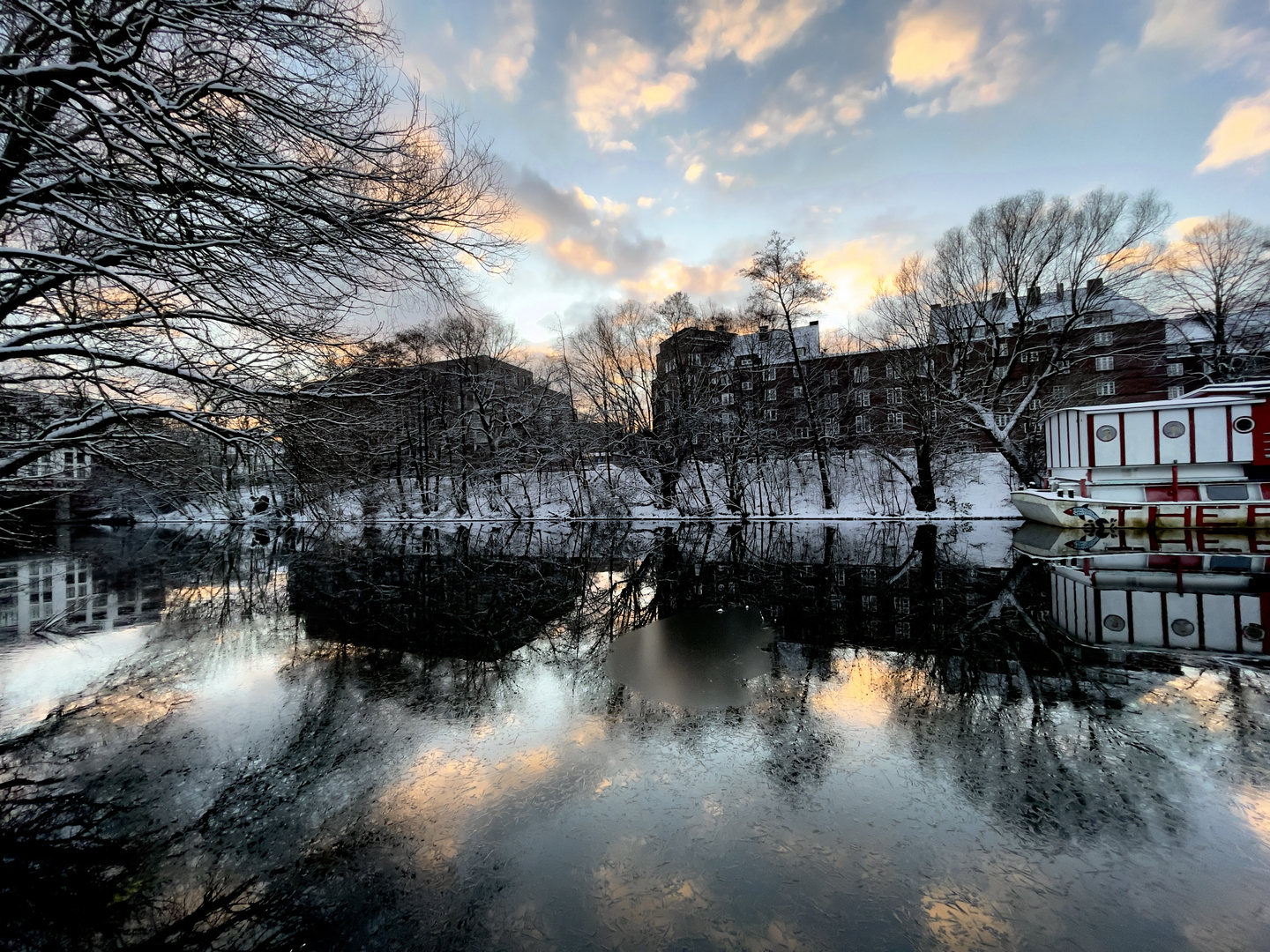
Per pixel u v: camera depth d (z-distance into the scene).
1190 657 5.68
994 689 4.91
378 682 5.45
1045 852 2.75
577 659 6.12
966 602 8.39
